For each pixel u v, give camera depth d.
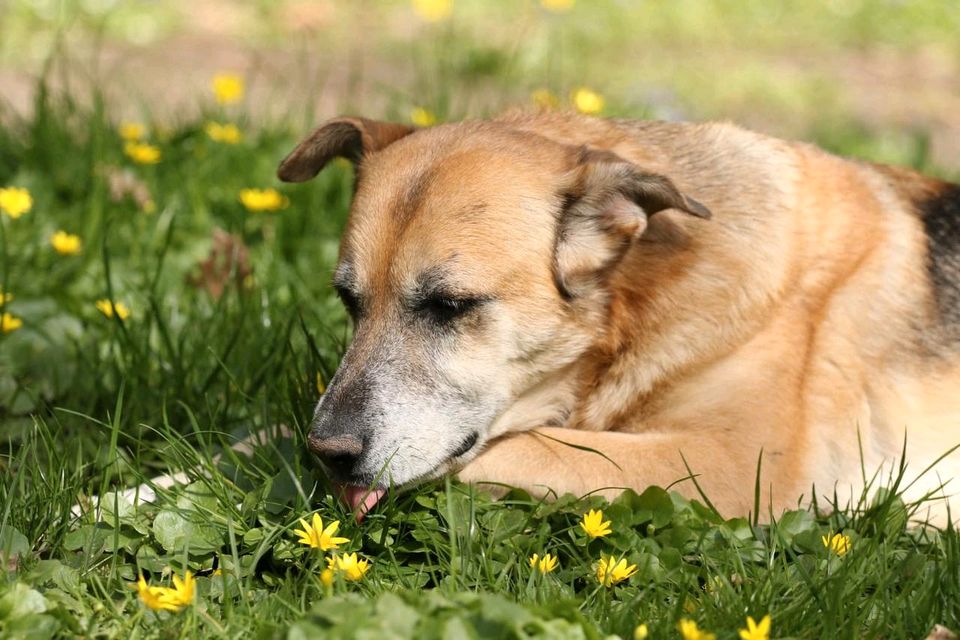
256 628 4.93
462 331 6.06
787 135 14.52
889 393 6.74
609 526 5.80
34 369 7.60
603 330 6.42
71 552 5.70
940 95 16.94
